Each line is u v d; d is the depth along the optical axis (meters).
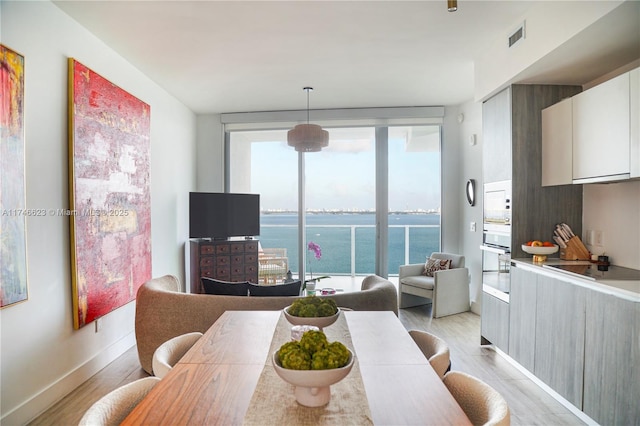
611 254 2.79
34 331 2.38
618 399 1.99
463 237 5.22
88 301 2.87
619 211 2.72
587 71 2.84
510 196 3.13
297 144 4.35
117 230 3.30
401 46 3.33
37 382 2.40
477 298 4.75
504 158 3.23
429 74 4.04
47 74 2.52
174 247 4.84
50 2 2.55
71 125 2.70
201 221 5.12
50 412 2.42
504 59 3.07
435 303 4.48
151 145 4.17
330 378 0.98
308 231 5.79
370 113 5.35
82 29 2.91
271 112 5.51
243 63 3.71
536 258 2.90
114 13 2.72
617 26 2.16
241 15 2.77
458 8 2.68
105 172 3.12
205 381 1.24
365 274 5.87
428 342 1.75
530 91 3.12
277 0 2.56
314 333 1.08
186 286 5.24
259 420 0.98
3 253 2.09
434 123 5.33
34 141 2.39
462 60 3.67
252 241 5.32
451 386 1.33
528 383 2.82
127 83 3.63
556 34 2.43
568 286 2.39
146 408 1.07
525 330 2.88
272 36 3.12
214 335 1.70
